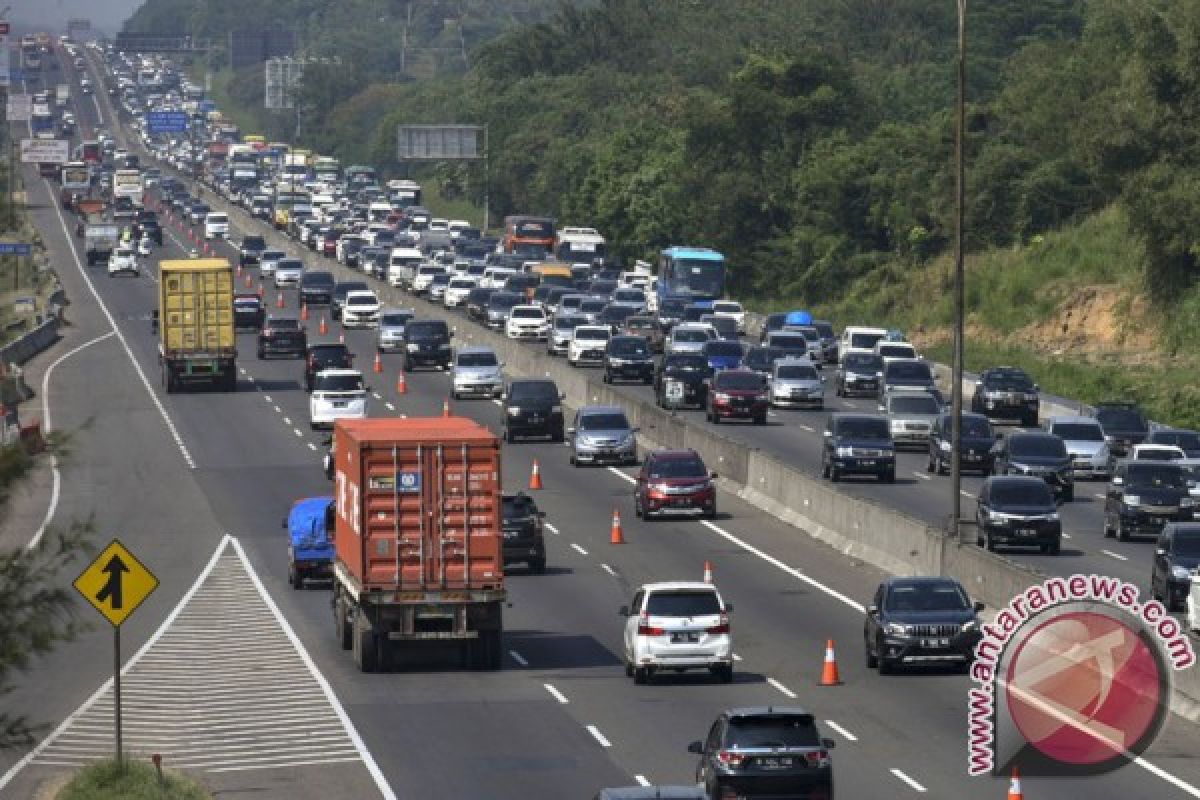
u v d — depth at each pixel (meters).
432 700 122.62
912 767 103.81
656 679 127.88
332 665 133.88
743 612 150.75
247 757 109.94
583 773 103.88
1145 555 168.12
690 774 103.06
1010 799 90.81
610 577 166.00
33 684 130.88
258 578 168.88
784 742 90.31
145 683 130.12
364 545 128.62
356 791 101.69
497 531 129.50
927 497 198.38
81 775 102.56
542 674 130.12
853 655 135.12
